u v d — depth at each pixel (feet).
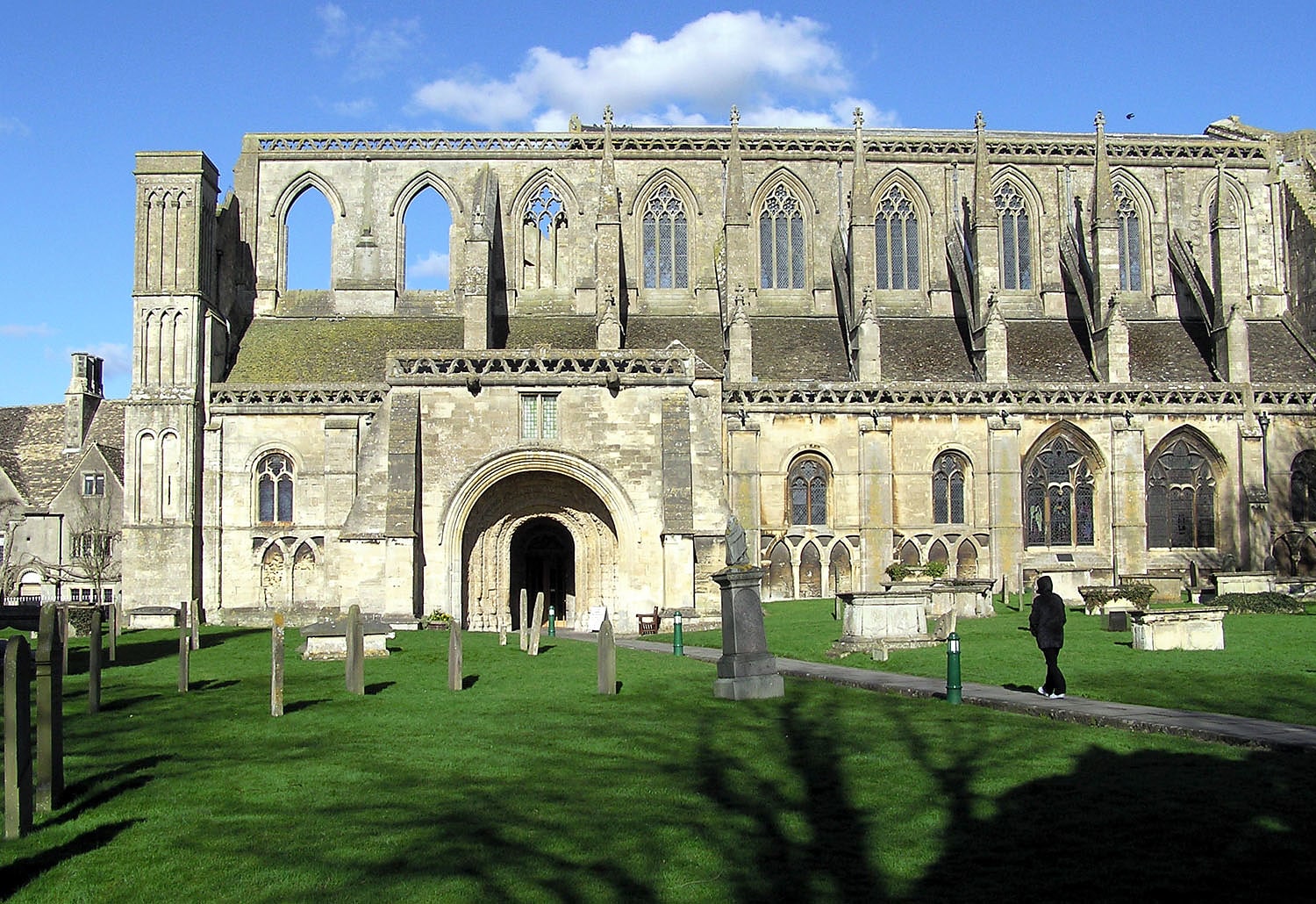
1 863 50.26
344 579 185.68
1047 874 48.14
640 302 275.59
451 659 102.73
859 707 90.22
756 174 281.74
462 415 192.54
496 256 273.33
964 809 58.13
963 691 97.76
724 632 99.30
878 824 55.83
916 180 282.56
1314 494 250.37
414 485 188.65
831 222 281.54
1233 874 47.52
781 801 60.29
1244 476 246.68
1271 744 70.18
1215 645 125.08
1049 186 283.79
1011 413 244.01
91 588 302.25
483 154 279.08
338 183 277.23
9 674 54.49
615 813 57.98
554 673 114.21
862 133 274.36
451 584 190.39
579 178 281.13
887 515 240.53
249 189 274.36
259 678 112.47
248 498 236.84
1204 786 61.46
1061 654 122.52
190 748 74.69
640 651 141.49
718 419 200.23
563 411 192.75
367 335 260.21
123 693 101.91
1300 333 272.31
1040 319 276.41
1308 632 140.15
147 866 49.78
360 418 235.61
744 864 49.98
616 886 47.06
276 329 263.70
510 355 194.49
